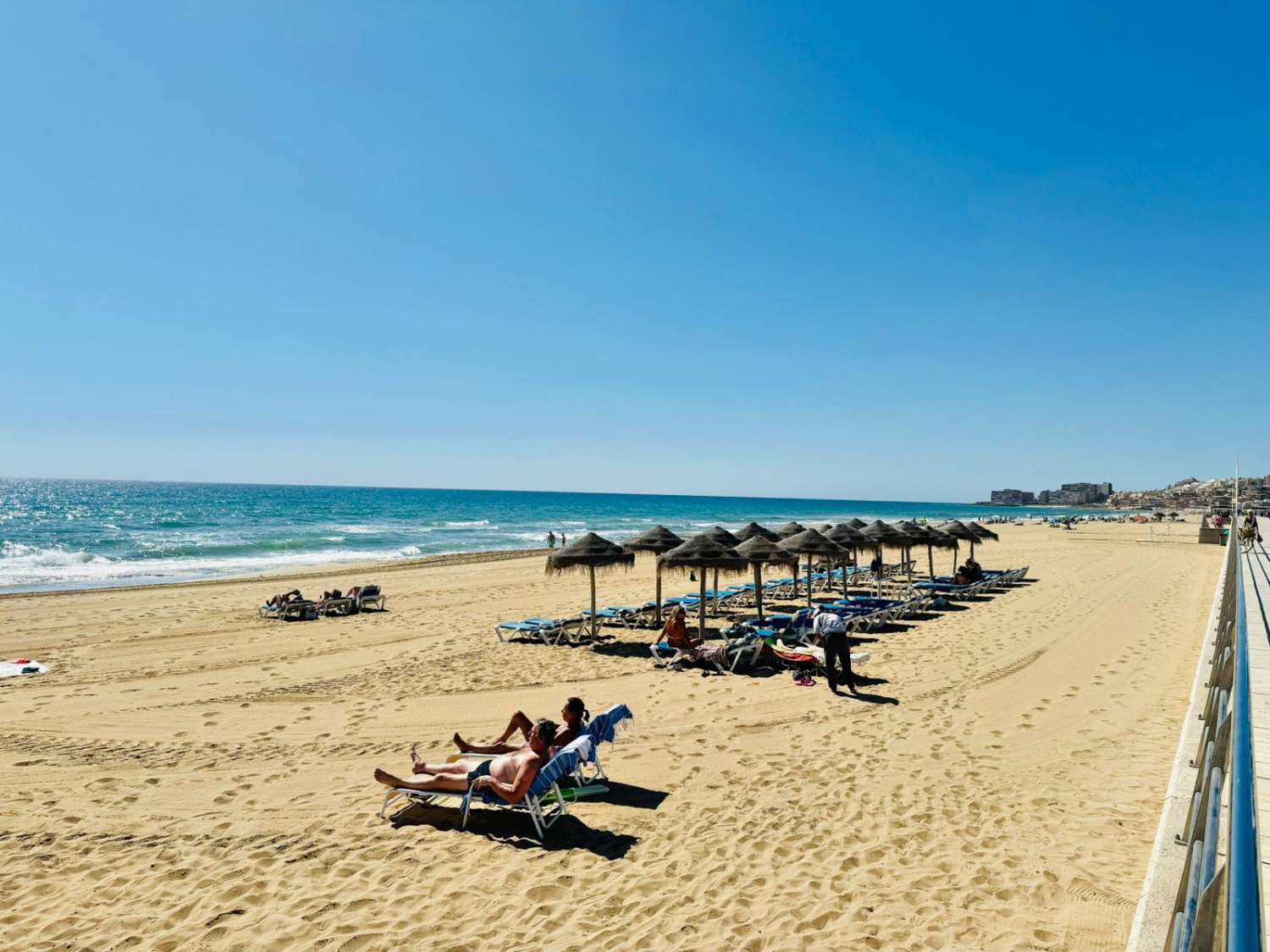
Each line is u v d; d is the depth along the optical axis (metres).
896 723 7.63
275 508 74.19
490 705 8.75
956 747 6.85
